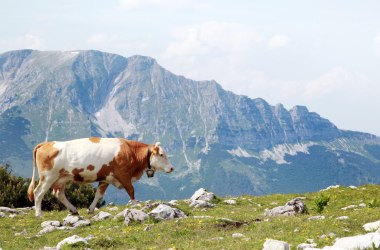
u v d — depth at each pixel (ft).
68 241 60.49
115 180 88.63
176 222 69.10
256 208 93.40
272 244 45.88
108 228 73.82
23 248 65.16
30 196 90.74
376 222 57.57
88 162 86.07
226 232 63.05
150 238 62.64
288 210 77.46
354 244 40.86
